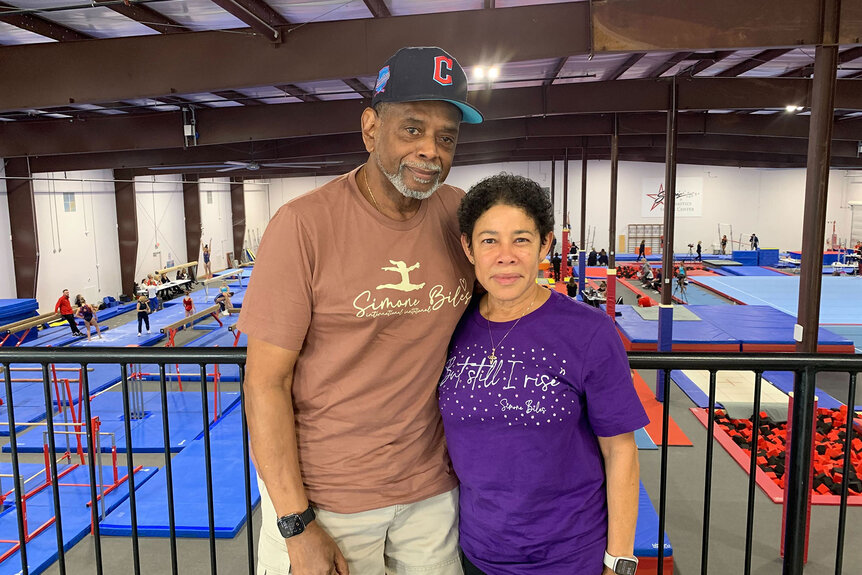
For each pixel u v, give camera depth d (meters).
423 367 1.53
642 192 31.67
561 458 1.51
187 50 6.09
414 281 1.46
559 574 1.54
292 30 6.03
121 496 6.90
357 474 1.54
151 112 11.47
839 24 5.05
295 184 34.44
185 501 6.66
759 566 5.46
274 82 6.08
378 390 1.51
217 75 6.08
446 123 1.38
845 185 30.81
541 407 1.47
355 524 1.56
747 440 8.03
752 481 1.93
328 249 1.40
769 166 28.03
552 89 10.80
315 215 1.40
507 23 5.80
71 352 1.89
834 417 8.86
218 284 26.62
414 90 1.31
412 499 1.60
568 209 32.06
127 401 1.92
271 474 1.42
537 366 1.48
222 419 9.58
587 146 20.11
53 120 10.53
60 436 9.09
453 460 1.60
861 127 13.87
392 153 1.37
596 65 10.30
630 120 14.24
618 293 21.91
